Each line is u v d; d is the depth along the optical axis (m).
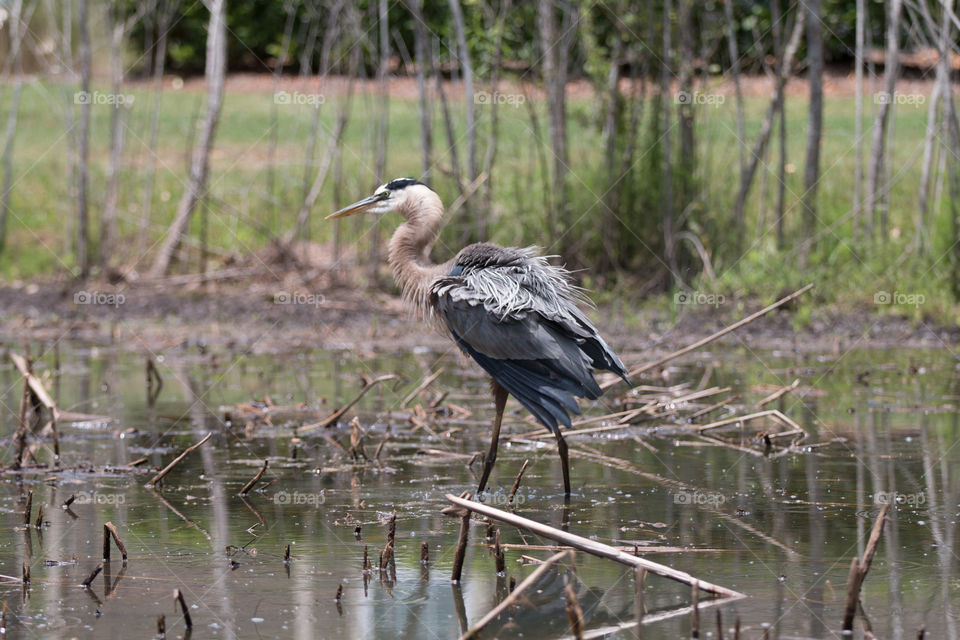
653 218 19.36
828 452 9.98
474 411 12.39
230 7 30.73
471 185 18.42
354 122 26.16
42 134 25.75
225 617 5.98
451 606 6.14
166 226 22.14
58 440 10.77
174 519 8.00
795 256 18.41
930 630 5.66
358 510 8.23
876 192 18.72
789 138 23.50
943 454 9.76
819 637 5.59
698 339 16.72
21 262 21.64
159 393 13.39
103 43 26.02
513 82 20.23
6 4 22.23
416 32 19.27
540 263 9.17
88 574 6.73
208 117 20.84
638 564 6.14
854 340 16.58
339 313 18.75
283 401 12.89
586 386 8.37
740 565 6.77
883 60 28.53
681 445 10.55
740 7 25.27
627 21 18.45
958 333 16.66
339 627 5.82
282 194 22.78
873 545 5.72
